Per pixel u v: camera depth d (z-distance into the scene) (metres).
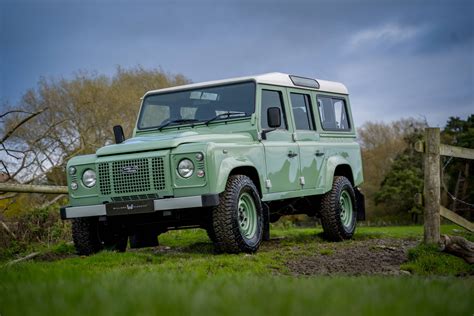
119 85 31.58
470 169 49.22
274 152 9.43
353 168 11.70
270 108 9.05
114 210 8.35
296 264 8.27
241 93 9.42
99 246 9.26
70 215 8.62
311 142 10.48
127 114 30.36
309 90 10.79
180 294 3.06
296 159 9.96
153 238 9.68
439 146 8.88
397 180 51.66
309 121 10.66
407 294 3.27
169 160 8.23
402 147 55.81
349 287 3.54
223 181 8.19
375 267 8.27
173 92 9.84
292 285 3.75
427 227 8.88
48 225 12.02
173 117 9.70
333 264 8.38
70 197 8.73
